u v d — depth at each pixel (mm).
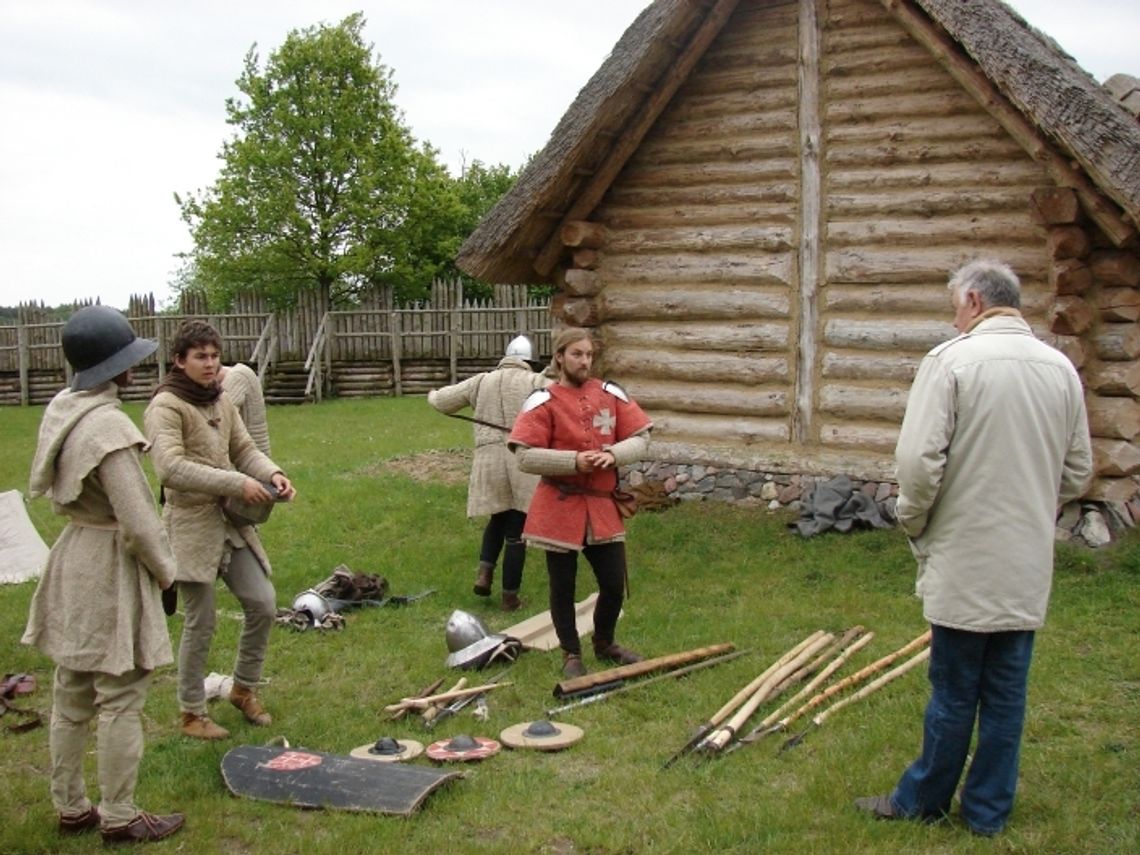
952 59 8320
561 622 5859
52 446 4051
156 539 4078
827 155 9414
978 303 3980
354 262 29656
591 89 9195
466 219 35000
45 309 27734
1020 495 3760
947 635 3889
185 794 4578
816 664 5805
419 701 5387
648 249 10242
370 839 4078
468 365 24797
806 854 3865
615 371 10484
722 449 9930
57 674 4215
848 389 9414
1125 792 4320
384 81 30484
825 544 8461
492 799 4402
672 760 4695
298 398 24078
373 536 9500
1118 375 8055
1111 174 7277
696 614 6941
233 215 29594
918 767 4074
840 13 9273
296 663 6305
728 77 9805
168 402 5051
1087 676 5648
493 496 7324
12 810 4520
